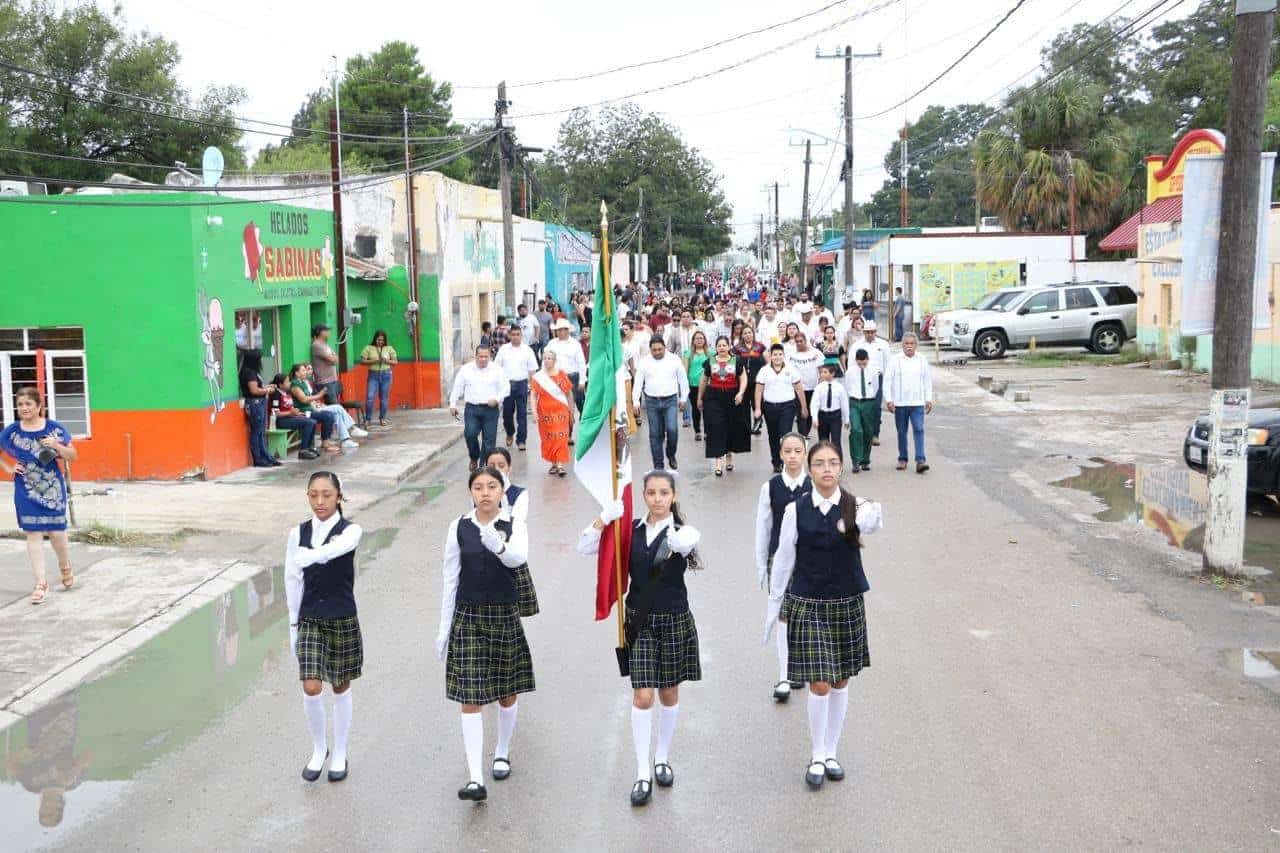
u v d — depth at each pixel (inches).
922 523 513.3
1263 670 321.1
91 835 234.1
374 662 341.1
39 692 315.0
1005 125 1876.2
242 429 695.1
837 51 1498.5
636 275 2851.9
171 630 376.2
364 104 2413.9
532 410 986.7
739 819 237.0
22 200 615.5
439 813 242.8
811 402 641.6
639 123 3196.4
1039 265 1676.9
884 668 325.7
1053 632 357.1
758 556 301.4
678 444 773.9
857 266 2267.5
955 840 225.6
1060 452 701.3
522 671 258.4
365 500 596.7
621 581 258.7
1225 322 408.2
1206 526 422.0
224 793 253.3
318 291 858.1
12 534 491.8
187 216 623.5
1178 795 243.9
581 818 239.1
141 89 1610.5
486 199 1326.3
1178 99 2172.7
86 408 638.5
